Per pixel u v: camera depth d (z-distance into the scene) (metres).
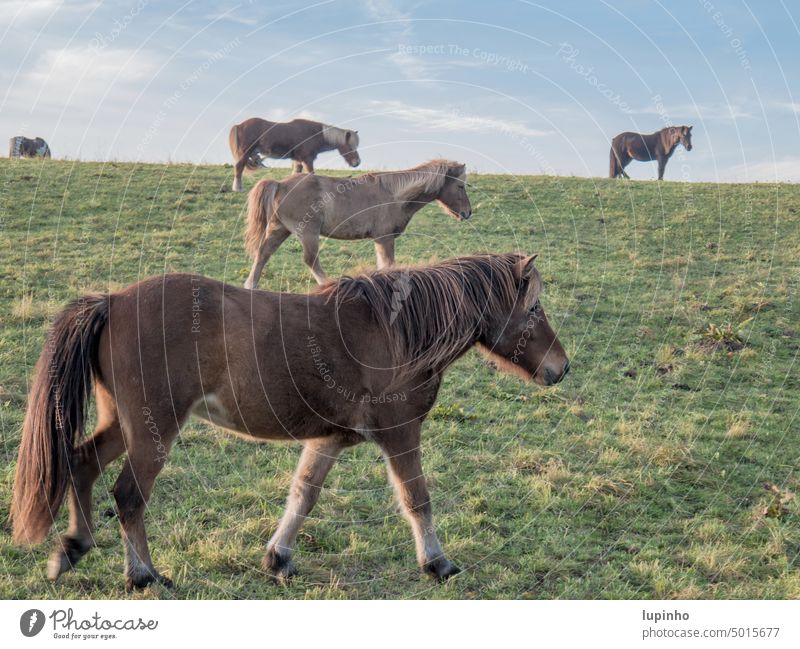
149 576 4.76
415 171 12.27
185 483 6.28
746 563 5.57
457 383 9.20
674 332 11.31
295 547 5.54
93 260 12.71
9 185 17.12
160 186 18.36
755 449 7.73
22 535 4.57
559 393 9.09
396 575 5.29
